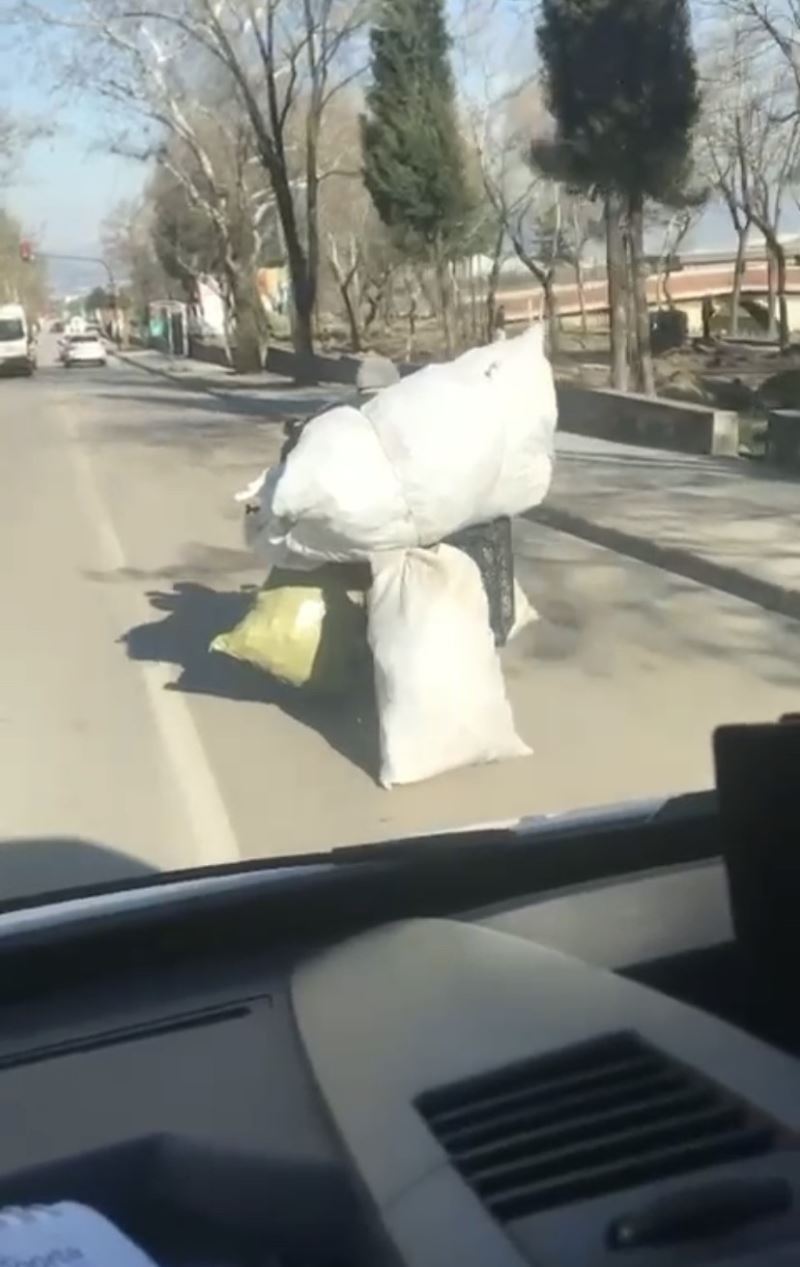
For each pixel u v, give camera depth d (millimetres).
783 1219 1808
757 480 17328
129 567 13555
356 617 7754
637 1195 1888
